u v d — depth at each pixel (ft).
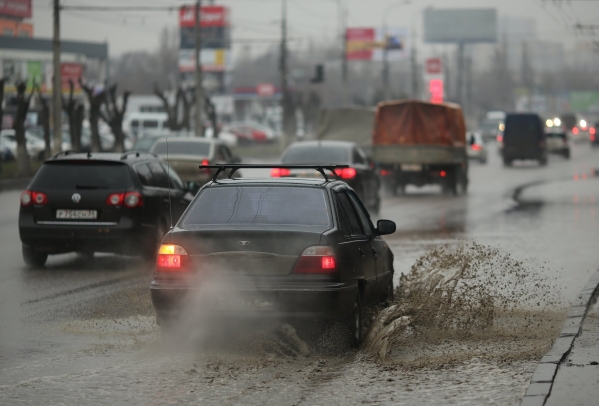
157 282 74.90
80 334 83.76
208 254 73.97
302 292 72.33
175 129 558.56
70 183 130.11
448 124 307.58
